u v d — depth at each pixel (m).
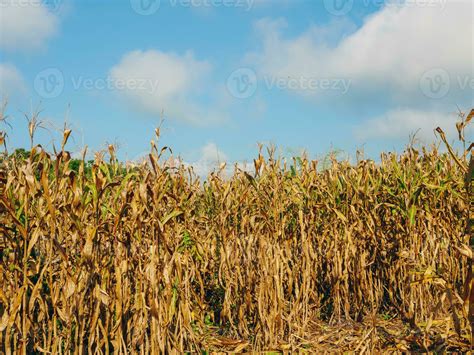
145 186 4.47
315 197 7.23
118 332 4.48
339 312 6.73
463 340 5.29
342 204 7.14
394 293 7.14
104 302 4.39
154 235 4.65
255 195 6.70
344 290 6.79
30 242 4.06
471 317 4.12
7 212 4.09
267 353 5.65
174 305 4.87
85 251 4.22
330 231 7.15
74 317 4.32
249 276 6.13
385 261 6.91
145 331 4.64
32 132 4.09
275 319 5.89
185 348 5.53
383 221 7.20
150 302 4.55
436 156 7.11
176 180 5.73
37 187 4.20
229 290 6.39
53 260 4.78
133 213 4.44
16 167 4.39
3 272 4.12
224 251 6.59
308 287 6.40
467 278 4.08
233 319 6.62
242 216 6.53
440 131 4.93
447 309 6.62
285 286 6.81
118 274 4.44
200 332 6.12
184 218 5.32
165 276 4.64
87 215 4.91
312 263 6.77
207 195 7.95
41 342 4.65
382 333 6.13
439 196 6.68
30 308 4.11
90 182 4.47
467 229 4.39
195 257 6.47
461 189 6.50
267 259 5.96
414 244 6.45
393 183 7.20
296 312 6.23
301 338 5.96
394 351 5.54
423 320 6.41
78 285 4.31
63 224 4.91
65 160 4.38
